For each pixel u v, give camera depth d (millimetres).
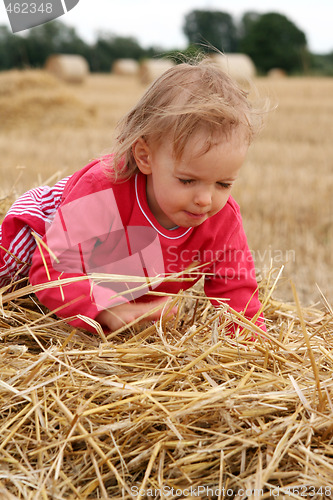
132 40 62625
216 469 1623
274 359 1889
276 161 9594
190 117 1874
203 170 1916
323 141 12242
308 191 7242
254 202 6629
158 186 2039
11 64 50531
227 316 2014
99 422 1674
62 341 1981
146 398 1701
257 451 1629
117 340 2051
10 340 2018
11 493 1531
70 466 1604
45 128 13930
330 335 2289
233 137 1920
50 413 1682
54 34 52750
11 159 9547
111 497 1562
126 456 1609
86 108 15398
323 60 55781
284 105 19719
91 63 59062
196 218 2047
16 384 1784
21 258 2369
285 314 2473
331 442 1671
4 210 2951
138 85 33125
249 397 1699
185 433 1636
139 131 2045
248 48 53156
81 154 10023
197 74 2072
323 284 4449
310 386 1802
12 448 1646
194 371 1799
